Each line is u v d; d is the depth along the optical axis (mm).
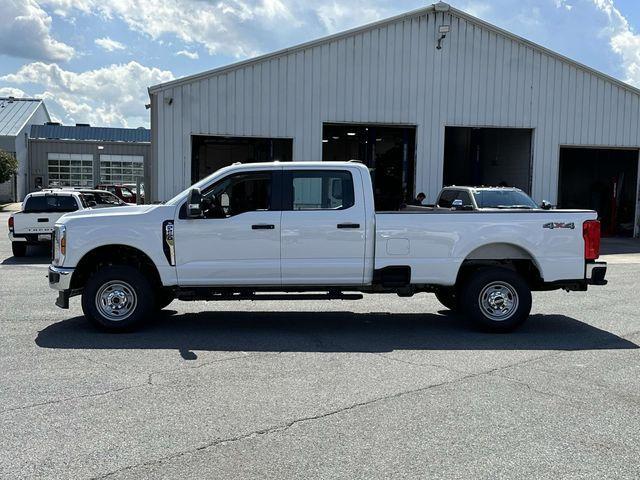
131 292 7777
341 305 10016
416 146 21125
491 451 4219
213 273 7762
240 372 6059
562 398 5328
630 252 19297
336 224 7777
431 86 21047
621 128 22672
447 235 7898
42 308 9422
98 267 8188
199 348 7035
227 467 3957
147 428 4590
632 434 4535
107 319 7758
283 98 20109
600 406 5129
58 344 7172
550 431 4578
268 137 20125
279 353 6832
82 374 5949
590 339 7656
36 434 4465
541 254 7984
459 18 21016
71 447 4246
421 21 20797
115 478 3801
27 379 5777
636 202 24141
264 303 10094
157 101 19250
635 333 8016
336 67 20375
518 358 6699
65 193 16922
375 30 20531
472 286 7941
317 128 20391
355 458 4094
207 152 25969
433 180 21312
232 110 19781
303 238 7777
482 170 26938
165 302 9008
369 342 7414
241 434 4484
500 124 21625
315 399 5262
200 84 19484
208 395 5348
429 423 4723
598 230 8094
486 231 7918
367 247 7844
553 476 3855
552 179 22281
